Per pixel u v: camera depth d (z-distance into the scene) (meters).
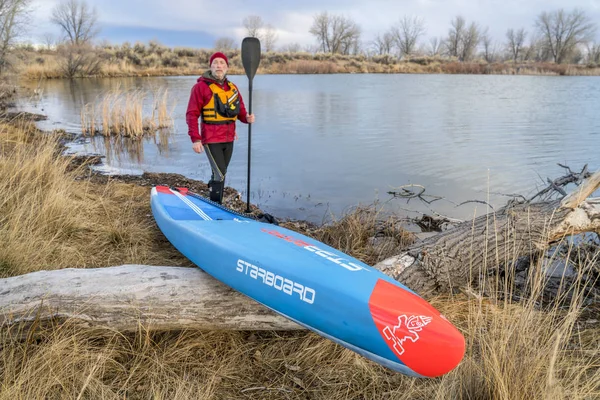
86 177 7.34
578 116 15.61
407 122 14.23
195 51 47.25
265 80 34.62
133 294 2.75
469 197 7.01
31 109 16.11
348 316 2.40
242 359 2.73
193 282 2.91
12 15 19.12
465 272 3.49
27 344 2.51
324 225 5.44
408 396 2.42
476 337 2.80
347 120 14.68
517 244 3.48
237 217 4.28
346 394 2.47
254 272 2.87
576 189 3.48
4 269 3.26
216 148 4.77
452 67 52.19
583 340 2.92
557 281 3.88
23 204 4.15
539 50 73.50
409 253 3.50
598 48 67.62
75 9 42.12
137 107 12.33
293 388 2.51
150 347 2.71
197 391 2.42
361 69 50.22
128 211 5.32
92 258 3.93
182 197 4.89
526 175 8.13
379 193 7.20
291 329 2.88
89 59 32.84
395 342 2.24
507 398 2.15
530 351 2.37
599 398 2.35
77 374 2.39
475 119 14.86
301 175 8.20
